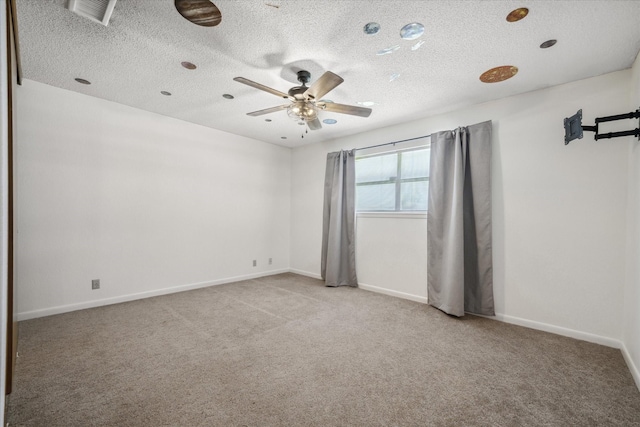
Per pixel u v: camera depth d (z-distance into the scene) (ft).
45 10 5.66
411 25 5.98
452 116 10.69
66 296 9.61
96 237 10.21
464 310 10.08
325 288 13.30
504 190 9.39
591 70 7.63
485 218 9.53
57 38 6.60
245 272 14.92
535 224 8.80
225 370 6.27
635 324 6.36
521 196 9.06
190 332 8.21
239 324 8.85
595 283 7.84
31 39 6.64
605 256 7.71
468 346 7.55
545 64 7.39
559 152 8.43
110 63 7.73
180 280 12.46
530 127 8.93
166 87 9.17
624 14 5.52
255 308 10.36
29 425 4.58
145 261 11.41
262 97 9.88
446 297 9.93
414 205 12.02
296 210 16.78
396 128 12.35
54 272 9.37
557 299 8.39
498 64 7.43
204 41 6.66
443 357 6.96
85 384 5.67
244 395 5.43
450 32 6.18
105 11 5.55
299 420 4.81
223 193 13.92
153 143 11.55
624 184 7.47
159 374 6.07
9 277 5.02
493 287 9.54
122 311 9.82
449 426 4.72
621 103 7.55
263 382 5.85
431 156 10.90
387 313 9.98
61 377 5.89
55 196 9.36
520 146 9.11
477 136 9.78
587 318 7.93
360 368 6.43
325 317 9.53
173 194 12.17
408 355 7.05
